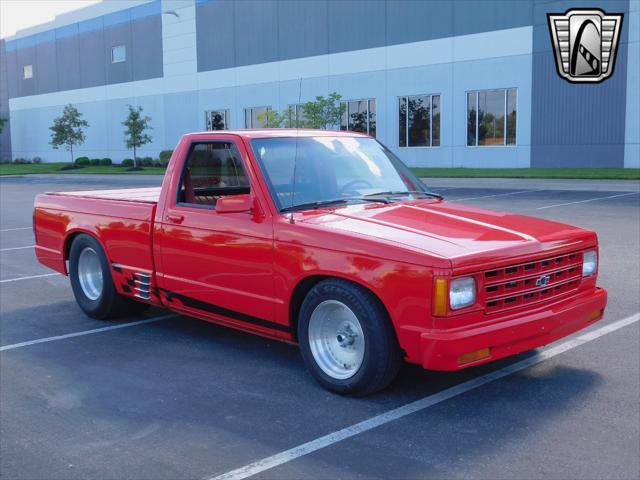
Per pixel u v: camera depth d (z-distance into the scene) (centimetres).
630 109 2789
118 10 5112
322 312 489
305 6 3856
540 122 3047
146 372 546
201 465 385
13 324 702
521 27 3045
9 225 1647
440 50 3338
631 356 561
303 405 470
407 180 600
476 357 432
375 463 382
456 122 3331
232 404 475
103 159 5275
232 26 4275
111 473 377
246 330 555
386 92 3575
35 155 6288
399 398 479
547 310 475
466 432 420
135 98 5097
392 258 438
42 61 5969
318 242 477
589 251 525
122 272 655
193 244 570
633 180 2316
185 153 595
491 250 443
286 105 4047
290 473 372
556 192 2106
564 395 479
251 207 521
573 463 377
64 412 467
